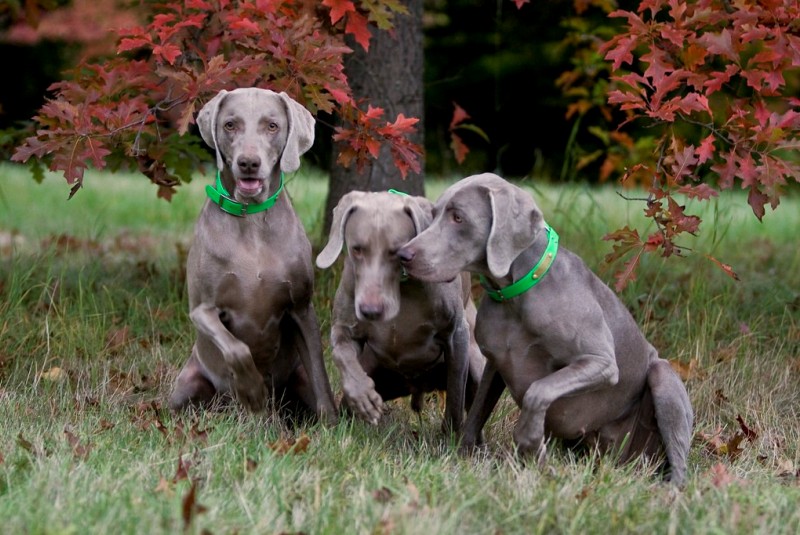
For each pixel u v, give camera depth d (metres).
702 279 9.76
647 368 6.57
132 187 18.33
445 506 5.02
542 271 5.98
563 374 5.91
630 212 14.36
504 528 4.89
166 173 7.97
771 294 9.91
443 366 7.01
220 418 6.72
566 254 6.23
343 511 4.99
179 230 13.63
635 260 6.78
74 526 4.41
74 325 8.49
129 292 9.69
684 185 7.39
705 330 8.79
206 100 7.24
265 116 6.53
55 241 11.68
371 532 4.68
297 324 7.00
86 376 7.78
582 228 12.48
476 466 5.95
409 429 6.98
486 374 6.44
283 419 7.20
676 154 6.84
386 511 4.88
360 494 5.07
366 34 7.52
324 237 10.13
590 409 6.38
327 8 7.71
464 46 24.36
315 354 6.97
